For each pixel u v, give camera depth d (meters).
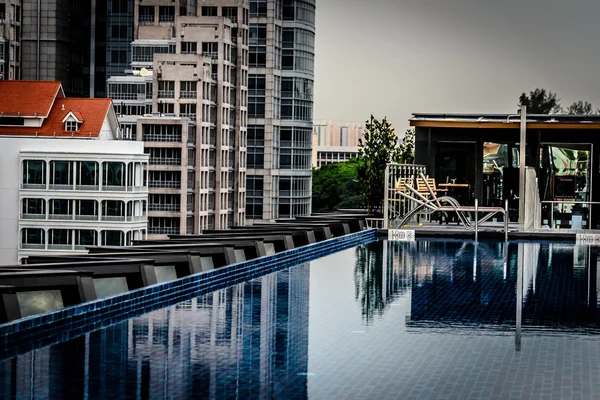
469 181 39.72
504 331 16.48
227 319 17.44
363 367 13.82
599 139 39.28
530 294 20.70
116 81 155.38
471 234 33.53
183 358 14.30
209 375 13.31
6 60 175.50
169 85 151.12
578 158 39.56
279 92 185.50
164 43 165.50
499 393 12.42
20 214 120.94
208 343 15.32
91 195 120.38
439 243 32.00
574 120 40.03
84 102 130.88
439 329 16.66
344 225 38.72
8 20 175.50
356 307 18.91
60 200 120.75
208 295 20.41
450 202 33.81
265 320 17.36
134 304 18.53
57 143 121.50
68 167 120.81
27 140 121.19
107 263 22.56
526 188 34.38
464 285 22.03
